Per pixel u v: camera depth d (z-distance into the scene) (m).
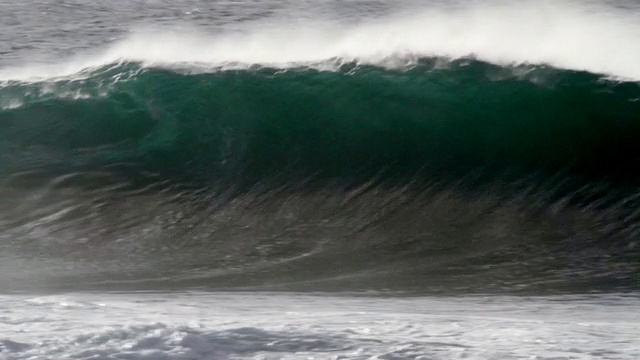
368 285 33.28
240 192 45.31
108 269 35.59
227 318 24.12
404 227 40.62
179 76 55.84
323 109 52.84
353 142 50.69
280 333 20.73
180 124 52.44
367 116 52.38
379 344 20.23
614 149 48.44
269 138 51.22
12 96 55.28
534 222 40.59
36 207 43.19
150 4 109.12
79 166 48.25
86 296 30.94
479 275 34.69
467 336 21.61
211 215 42.22
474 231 39.75
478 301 30.78
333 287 32.97
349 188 45.75
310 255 37.34
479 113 51.94
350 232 40.06
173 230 40.31
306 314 26.03
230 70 56.09
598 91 52.44
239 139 51.19
